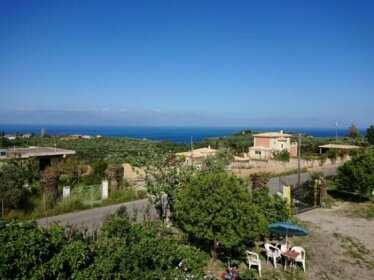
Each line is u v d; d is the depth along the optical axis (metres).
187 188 12.23
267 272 12.37
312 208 23.09
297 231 13.02
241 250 12.98
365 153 27.20
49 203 18.92
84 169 28.02
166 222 15.09
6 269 6.33
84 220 17.11
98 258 7.75
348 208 23.39
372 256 14.40
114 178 24.30
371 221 20.00
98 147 61.97
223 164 19.05
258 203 16.14
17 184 18.28
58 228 7.85
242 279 11.26
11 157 25.44
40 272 6.69
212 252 12.75
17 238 6.74
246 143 76.12
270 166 43.31
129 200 22.12
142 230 9.05
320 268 13.07
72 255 7.31
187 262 9.00
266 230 13.63
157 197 16.14
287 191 22.27
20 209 17.53
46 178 20.12
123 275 7.63
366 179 25.03
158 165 15.63
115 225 9.12
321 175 28.11
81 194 21.47
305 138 93.44
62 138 76.06
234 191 11.80
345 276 12.46
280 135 61.31
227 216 11.45
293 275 12.29
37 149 36.97
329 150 56.19
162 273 8.17
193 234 12.04
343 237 16.72
